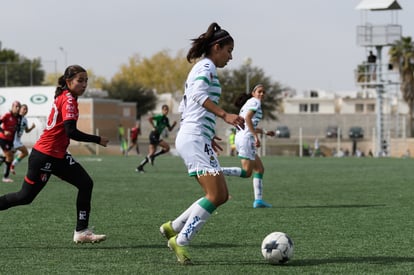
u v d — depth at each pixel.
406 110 140.50
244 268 12.62
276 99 139.62
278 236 12.99
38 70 116.06
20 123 35.75
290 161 63.78
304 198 26.77
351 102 182.75
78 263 13.18
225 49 13.09
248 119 22.19
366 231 17.44
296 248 14.85
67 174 15.09
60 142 14.68
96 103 103.69
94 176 40.44
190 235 12.95
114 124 107.69
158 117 44.06
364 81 91.38
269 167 51.81
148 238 16.36
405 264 13.02
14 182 35.75
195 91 12.61
